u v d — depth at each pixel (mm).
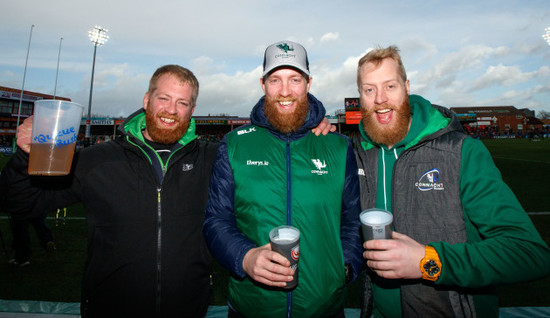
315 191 1380
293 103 1487
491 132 43438
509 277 917
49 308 2525
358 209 1499
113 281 1423
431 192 1202
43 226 3930
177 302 1470
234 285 1414
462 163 1160
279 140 1488
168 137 1603
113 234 1451
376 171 1451
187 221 1553
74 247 4172
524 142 29234
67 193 1504
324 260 1336
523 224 975
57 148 1109
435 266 955
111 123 32375
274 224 1334
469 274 925
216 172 1468
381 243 983
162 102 1591
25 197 1357
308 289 1313
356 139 1659
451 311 1159
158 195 1521
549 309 2334
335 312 1373
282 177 1393
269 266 1093
